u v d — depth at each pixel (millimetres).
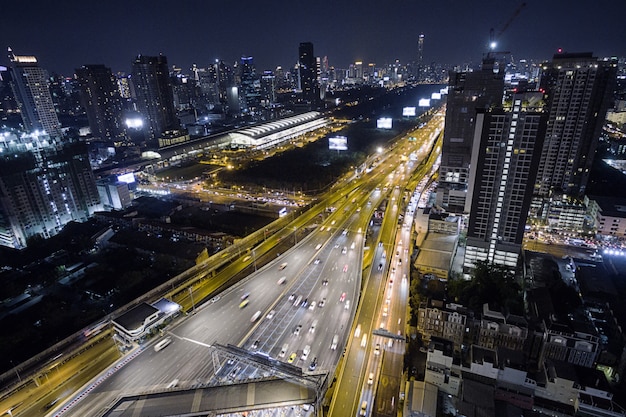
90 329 163625
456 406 121188
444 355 127250
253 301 176000
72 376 140750
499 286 165500
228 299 178125
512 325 139375
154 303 170500
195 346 148625
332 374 132250
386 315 165750
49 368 143875
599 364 135875
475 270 177750
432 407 119000
